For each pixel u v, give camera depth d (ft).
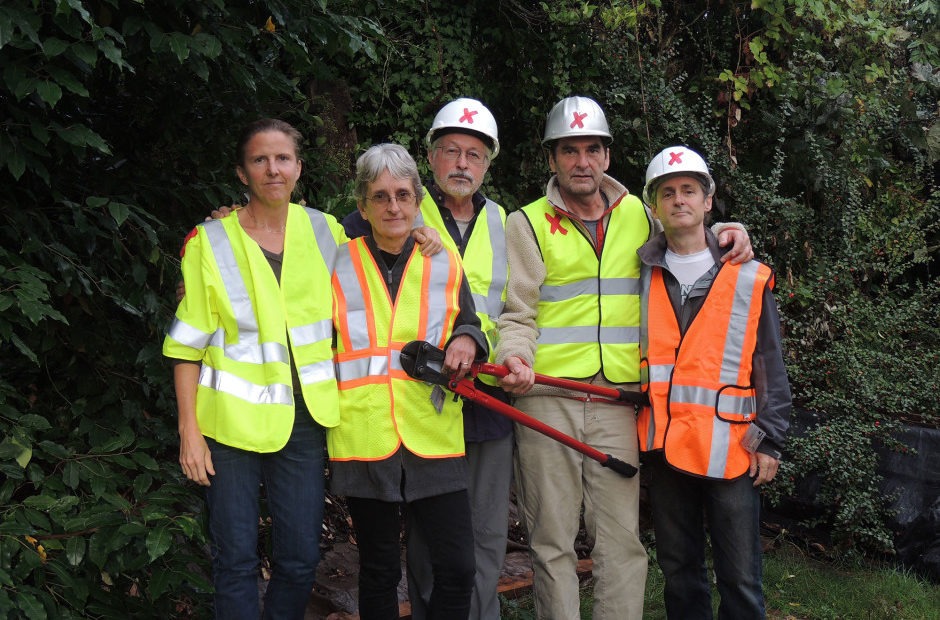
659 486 10.16
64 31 8.03
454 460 8.89
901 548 14.46
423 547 10.00
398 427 8.63
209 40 8.89
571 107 10.14
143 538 8.82
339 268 9.03
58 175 9.97
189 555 9.15
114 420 10.09
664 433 9.73
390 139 17.01
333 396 8.60
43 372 10.27
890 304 17.17
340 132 16.39
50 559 8.46
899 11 20.40
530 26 17.52
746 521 9.62
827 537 15.39
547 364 10.30
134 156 11.28
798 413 16.15
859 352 16.19
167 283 10.88
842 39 18.80
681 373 9.71
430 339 8.88
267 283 8.44
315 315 8.66
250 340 8.36
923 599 13.01
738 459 9.52
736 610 9.71
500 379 9.47
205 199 11.66
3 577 7.70
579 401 10.18
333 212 12.15
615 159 18.42
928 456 14.61
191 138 11.48
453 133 9.88
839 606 12.89
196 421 8.20
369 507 8.75
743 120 19.71
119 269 10.31
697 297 9.82
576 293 10.35
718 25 19.66
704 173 9.66
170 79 10.78
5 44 7.40
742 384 9.61
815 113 19.07
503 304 10.27
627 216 10.58
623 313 10.31
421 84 17.21
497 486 9.98
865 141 19.08
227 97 11.23
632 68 18.17
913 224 17.81
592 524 10.16
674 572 10.20
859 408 15.52
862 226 17.94
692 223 9.72
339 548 13.39
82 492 9.37
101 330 10.23
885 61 19.54
